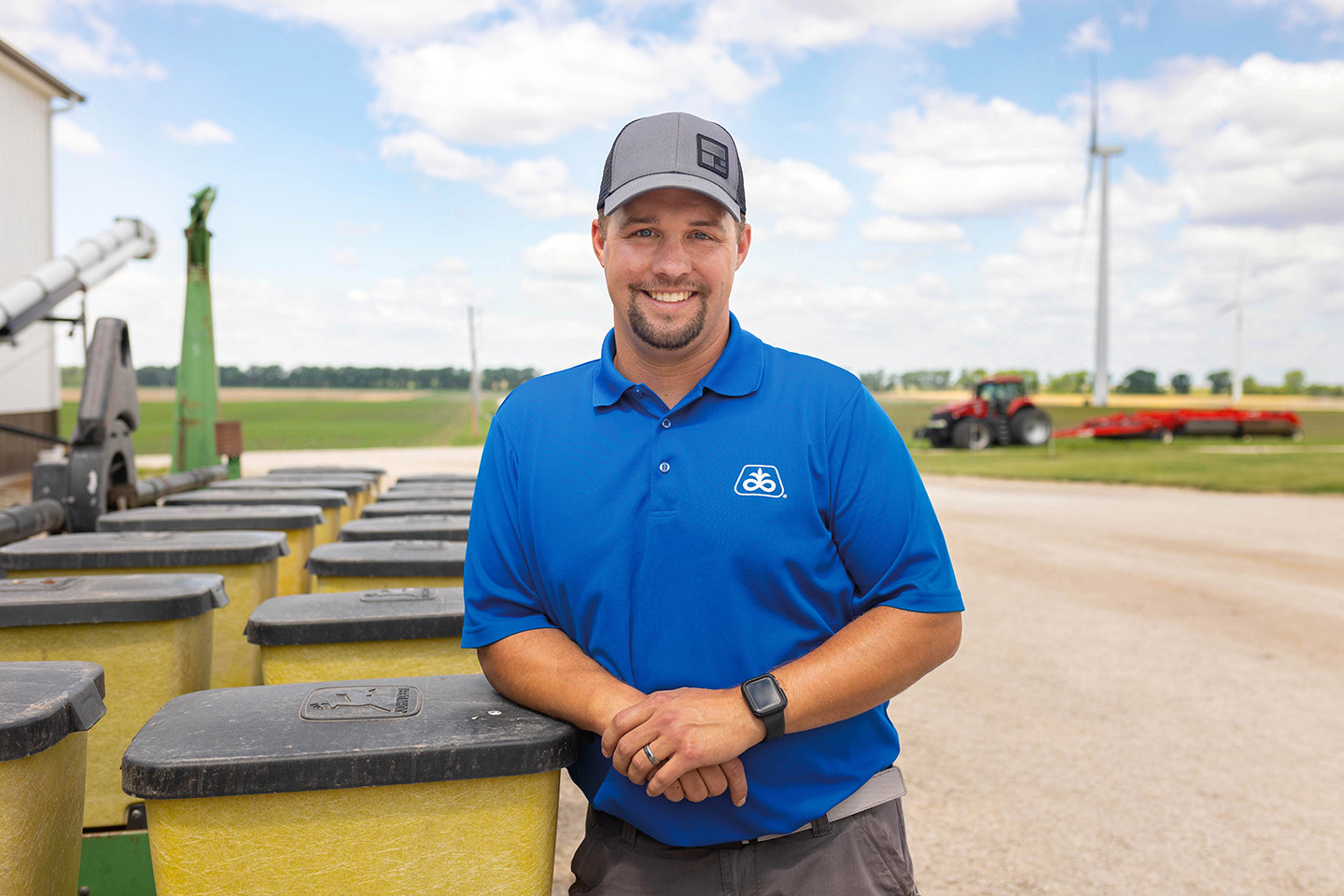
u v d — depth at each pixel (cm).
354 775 135
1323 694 548
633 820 157
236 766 132
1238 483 1916
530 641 158
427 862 142
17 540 321
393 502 455
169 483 468
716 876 156
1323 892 314
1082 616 748
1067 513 1436
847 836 158
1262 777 417
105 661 209
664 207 153
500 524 165
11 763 130
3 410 1834
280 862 137
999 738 467
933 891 312
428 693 165
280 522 339
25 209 1936
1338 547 1122
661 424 157
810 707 144
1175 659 623
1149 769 427
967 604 790
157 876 137
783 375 161
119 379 386
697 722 140
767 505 151
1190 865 332
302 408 7869
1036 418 3077
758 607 153
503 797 144
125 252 1335
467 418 6206
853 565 157
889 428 159
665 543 152
